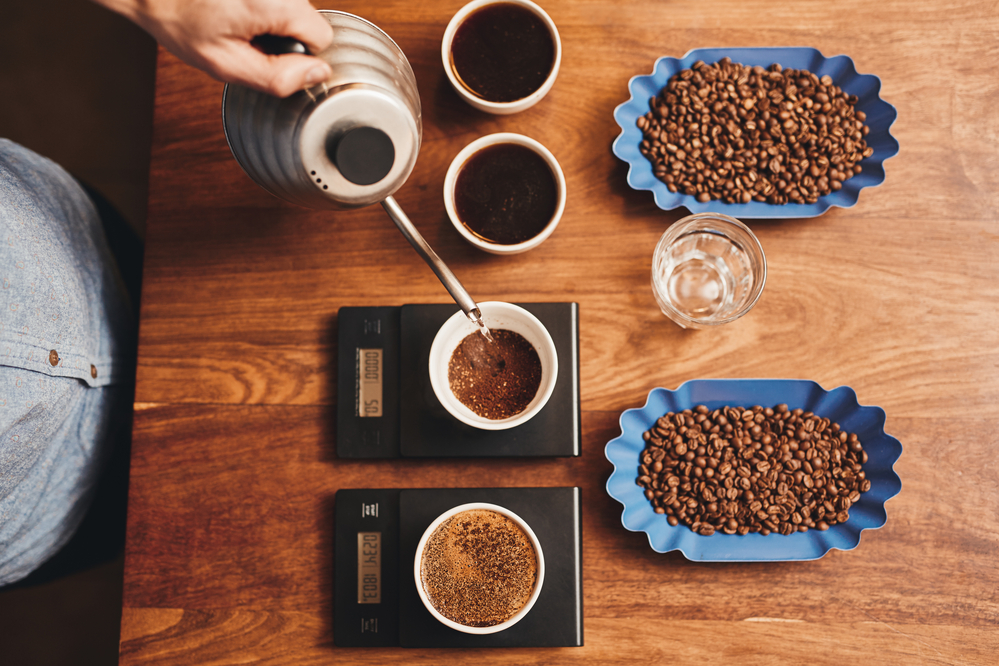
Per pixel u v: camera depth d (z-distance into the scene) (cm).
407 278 96
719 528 89
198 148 98
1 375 81
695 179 94
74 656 136
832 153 94
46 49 149
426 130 98
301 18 64
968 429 93
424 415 91
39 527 97
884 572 91
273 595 92
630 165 93
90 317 97
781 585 91
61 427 94
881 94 98
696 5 99
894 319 95
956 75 98
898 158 97
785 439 91
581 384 95
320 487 94
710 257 98
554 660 90
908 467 93
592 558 91
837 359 95
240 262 97
